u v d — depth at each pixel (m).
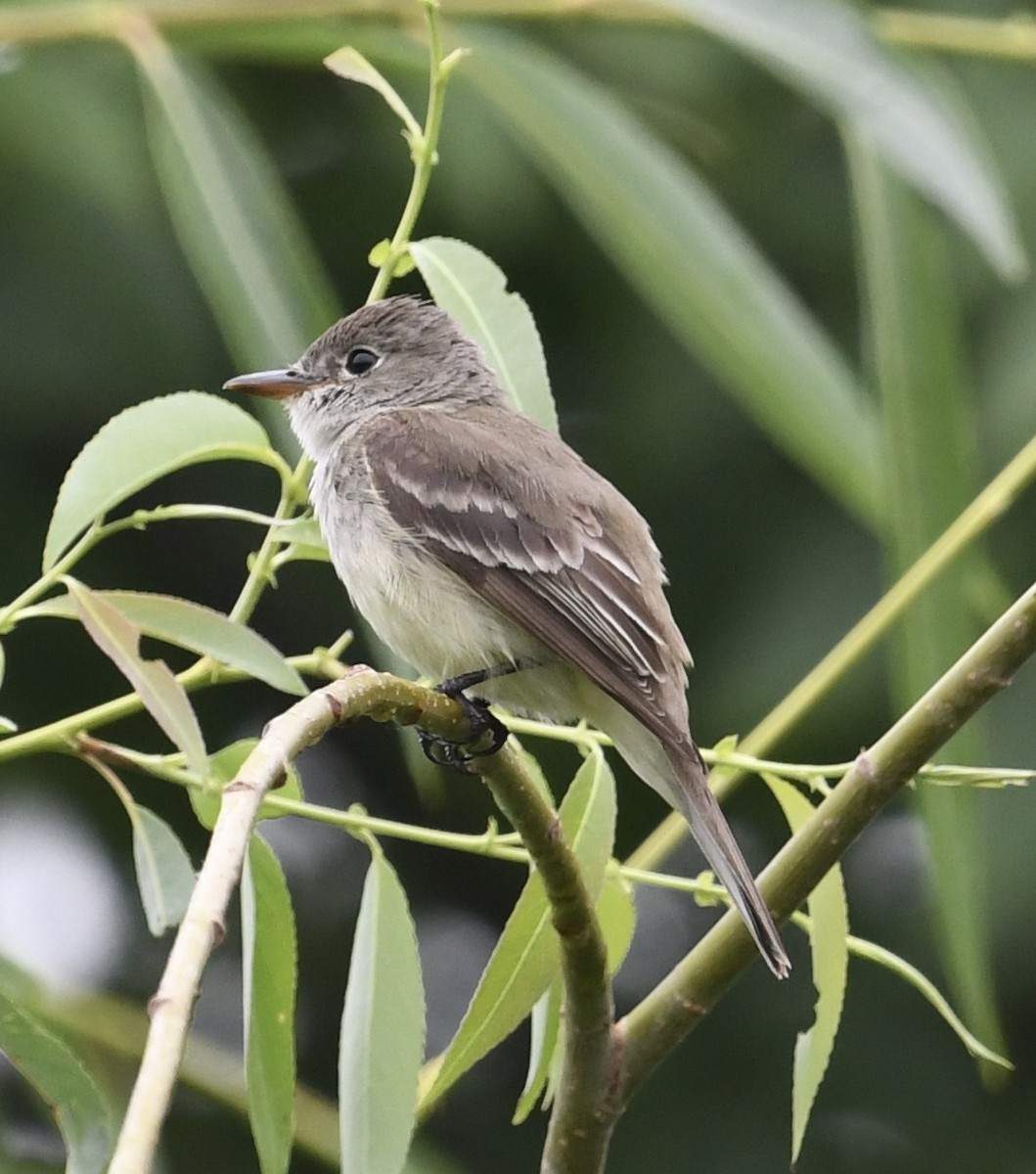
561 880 5.88
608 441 11.95
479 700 8.23
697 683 11.48
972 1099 12.20
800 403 8.33
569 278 12.09
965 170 8.12
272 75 12.41
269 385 9.41
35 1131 11.18
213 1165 11.81
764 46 8.36
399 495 8.25
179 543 12.80
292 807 6.32
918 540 8.09
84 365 11.68
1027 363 10.81
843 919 6.34
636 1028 6.25
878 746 6.07
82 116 11.28
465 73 8.77
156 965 12.42
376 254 6.79
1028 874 10.77
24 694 12.16
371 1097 6.09
